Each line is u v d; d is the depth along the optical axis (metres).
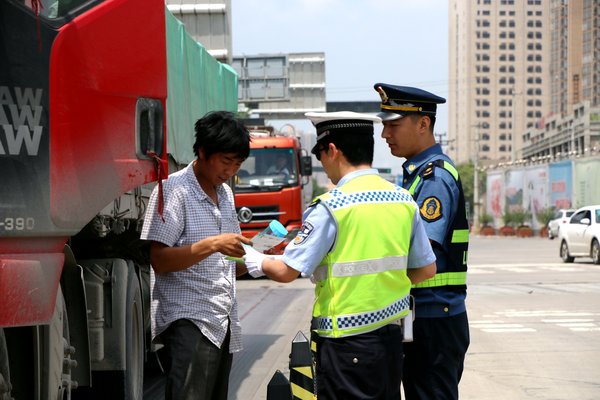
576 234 32.22
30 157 4.55
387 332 4.37
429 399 4.91
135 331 7.86
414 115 5.03
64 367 5.43
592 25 188.75
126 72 5.43
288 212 26.55
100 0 5.23
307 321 15.12
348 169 4.43
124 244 8.48
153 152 5.71
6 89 4.46
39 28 4.67
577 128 112.38
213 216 5.14
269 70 52.72
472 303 17.70
